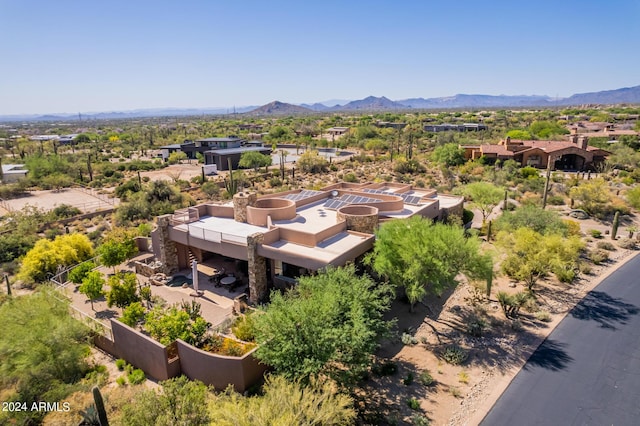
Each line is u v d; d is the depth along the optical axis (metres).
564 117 165.62
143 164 90.25
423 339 21.36
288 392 13.09
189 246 29.81
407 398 17.09
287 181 69.38
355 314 16.73
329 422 12.84
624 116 152.38
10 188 64.38
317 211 32.28
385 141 113.50
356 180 66.88
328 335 15.41
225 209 31.55
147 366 19.02
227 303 24.45
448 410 16.45
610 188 55.19
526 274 25.91
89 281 24.17
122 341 19.95
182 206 52.09
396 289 26.56
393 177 68.38
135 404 14.57
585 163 72.12
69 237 32.41
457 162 76.62
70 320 19.61
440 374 18.67
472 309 24.73
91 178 75.88
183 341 18.36
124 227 43.34
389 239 22.66
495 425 15.74
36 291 24.75
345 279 19.23
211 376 17.58
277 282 24.89
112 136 162.50
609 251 34.28
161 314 20.45
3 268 32.34
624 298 25.92
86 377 18.97
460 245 22.09
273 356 16.09
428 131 142.12
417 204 33.38
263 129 186.38
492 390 17.64
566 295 26.47
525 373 18.77
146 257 32.25
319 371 15.66
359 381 17.83
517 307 24.11
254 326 17.52
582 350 20.47
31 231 42.56
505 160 74.44
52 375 18.20
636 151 79.44
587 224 42.16
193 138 146.12
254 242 23.62
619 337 21.52
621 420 16.00
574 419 16.05
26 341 17.69
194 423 13.80
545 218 34.69
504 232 30.28
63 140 148.75
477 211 48.41
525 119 162.50
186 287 26.72
